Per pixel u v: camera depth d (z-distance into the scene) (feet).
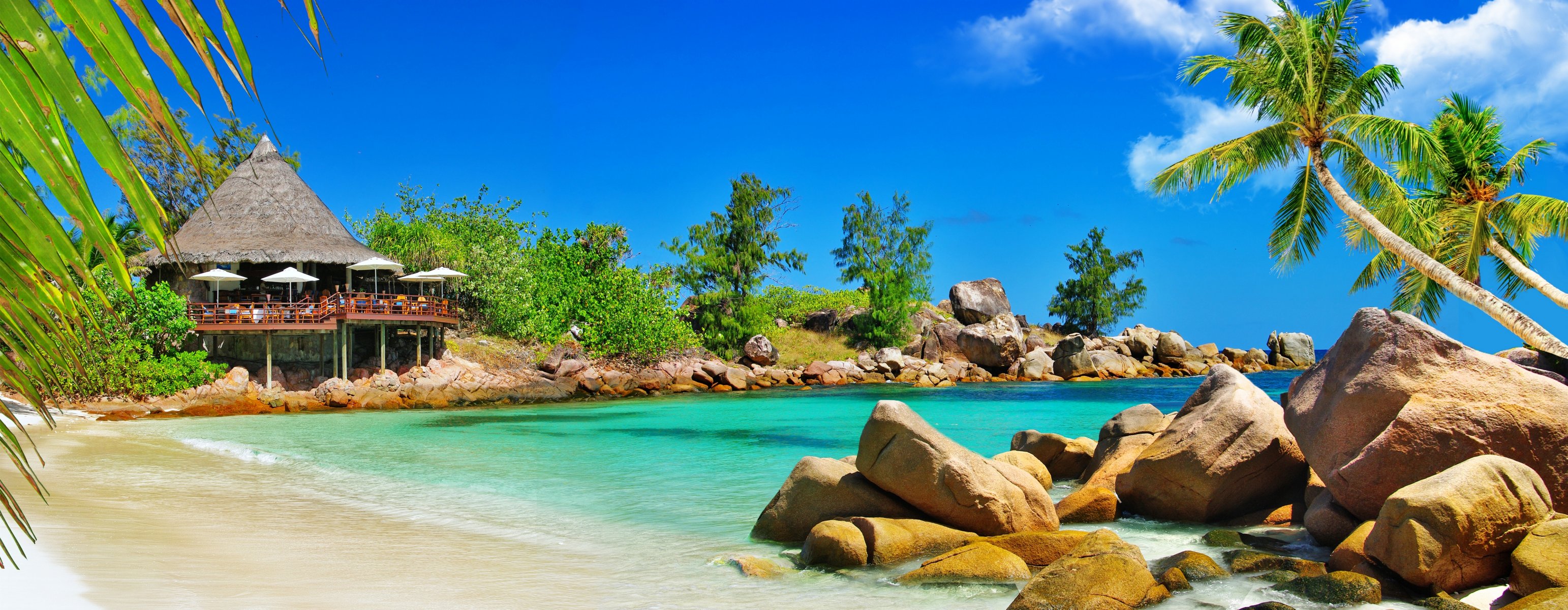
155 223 3.40
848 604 20.85
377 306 114.21
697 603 20.84
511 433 69.72
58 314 3.87
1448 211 70.18
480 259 139.44
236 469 45.55
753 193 173.06
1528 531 20.20
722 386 136.56
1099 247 215.51
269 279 107.96
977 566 22.50
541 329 140.97
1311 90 64.85
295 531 29.14
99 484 38.60
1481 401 23.81
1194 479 29.45
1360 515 24.64
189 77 3.14
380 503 35.88
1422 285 76.38
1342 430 25.82
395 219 155.22
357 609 19.16
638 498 37.83
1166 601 19.98
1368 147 66.03
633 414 91.09
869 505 27.81
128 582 19.65
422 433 69.56
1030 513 27.30
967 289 199.72
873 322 178.50
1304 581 20.38
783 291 196.34
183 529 28.32
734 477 44.52
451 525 31.27
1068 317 217.15
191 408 89.30
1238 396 30.40
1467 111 67.87
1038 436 41.91
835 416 88.02
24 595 17.51
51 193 3.28
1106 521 30.48
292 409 96.63
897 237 184.75
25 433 4.09
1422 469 23.73
